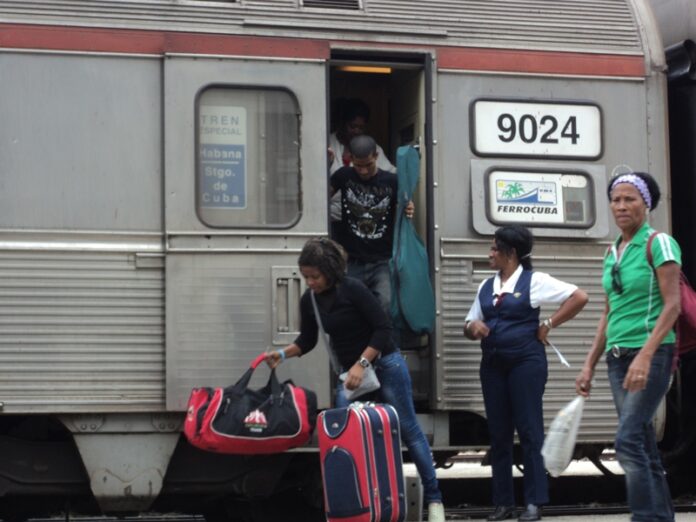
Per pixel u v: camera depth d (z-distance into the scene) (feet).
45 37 32.32
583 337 35.47
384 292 34.01
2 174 31.83
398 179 33.68
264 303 32.89
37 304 31.73
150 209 32.63
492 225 34.94
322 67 34.01
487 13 35.70
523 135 35.50
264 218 33.24
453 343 34.40
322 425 27.78
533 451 31.89
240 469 33.55
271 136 33.50
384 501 27.58
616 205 26.35
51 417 33.09
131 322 32.22
